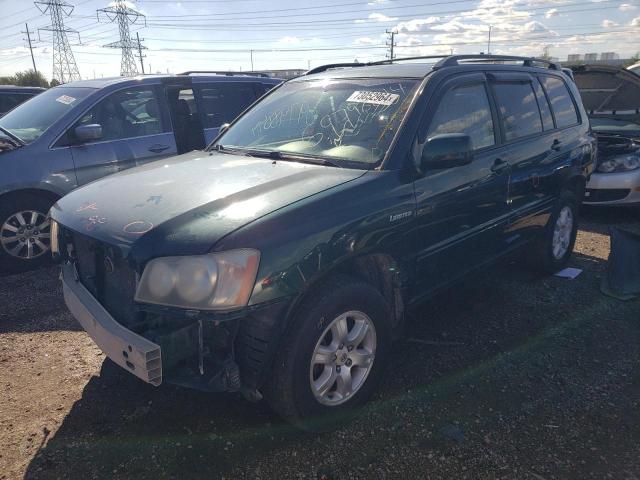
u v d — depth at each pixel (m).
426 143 2.99
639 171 6.62
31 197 5.15
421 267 3.14
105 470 2.49
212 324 2.34
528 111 4.27
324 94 3.69
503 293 4.55
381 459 2.54
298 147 3.35
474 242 3.59
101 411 2.94
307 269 2.42
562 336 3.77
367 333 2.83
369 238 2.69
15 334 3.87
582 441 2.66
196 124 6.32
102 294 2.72
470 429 2.76
